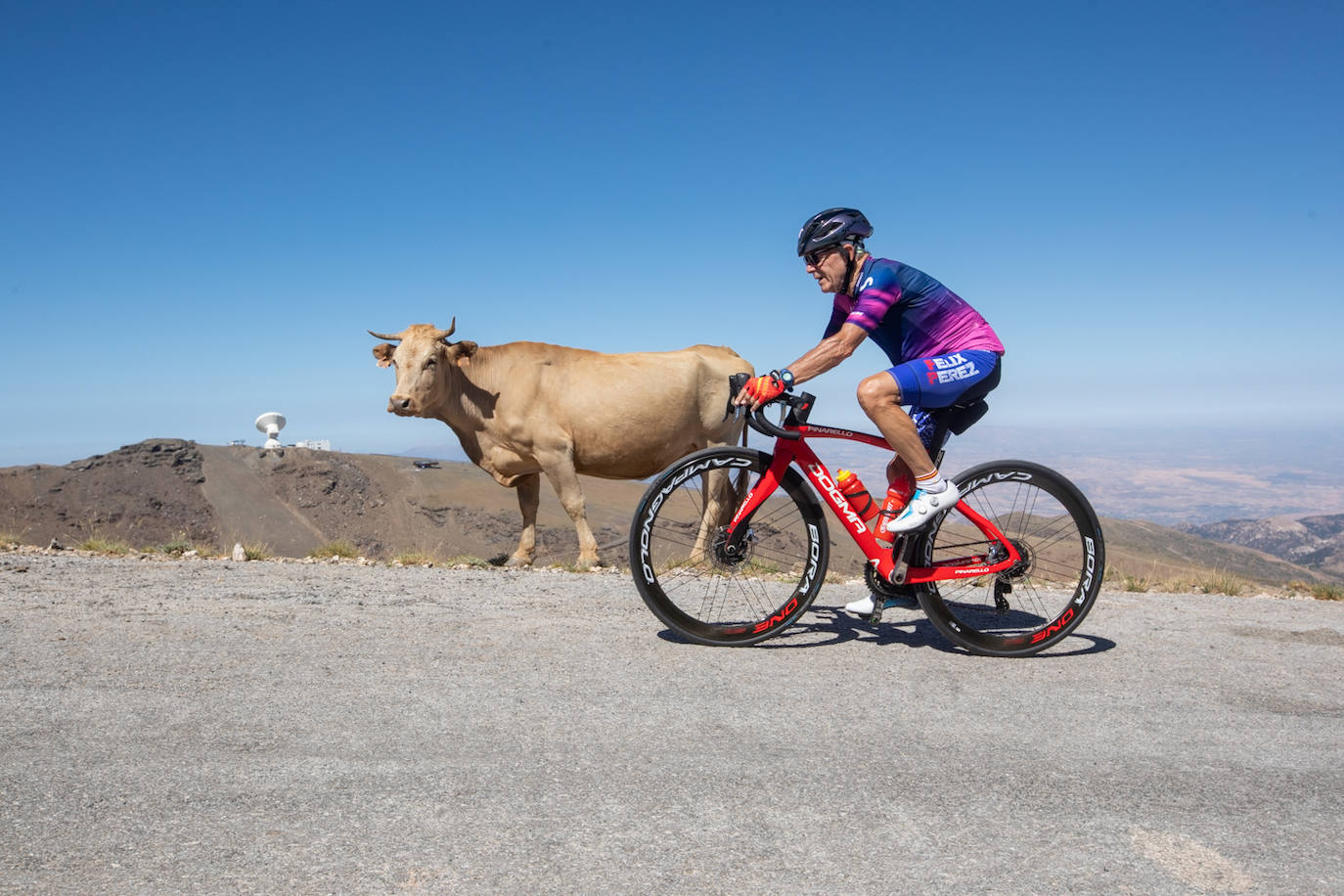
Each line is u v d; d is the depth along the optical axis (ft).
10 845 7.09
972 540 14.46
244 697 10.98
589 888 6.59
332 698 11.02
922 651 14.19
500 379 30.63
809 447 14.49
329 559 27.43
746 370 33.14
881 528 14.16
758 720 10.58
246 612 16.05
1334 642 15.62
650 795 8.30
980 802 8.36
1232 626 17.01
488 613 16.46
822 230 13.84
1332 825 8.08
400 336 31.27
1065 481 14.39
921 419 14.64
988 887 6.77
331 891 6.48
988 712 11.12
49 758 8.92
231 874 6.71
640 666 12.81
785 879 6.81
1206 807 8.39
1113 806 8.36
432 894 6.47
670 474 14.24
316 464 453.58
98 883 6.53
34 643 13.48
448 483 453.99
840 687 12.05
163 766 8.77
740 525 14.78
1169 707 11.50
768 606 16.76
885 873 6.96
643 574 14.23
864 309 13.65
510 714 10.55
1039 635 14.32
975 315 14.11
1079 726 10.67
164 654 12.93
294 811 7.81
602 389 30.58
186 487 426.10
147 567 22.22
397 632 14.70
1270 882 6.96
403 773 8.71
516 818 7.76
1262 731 10.66
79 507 394.11
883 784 8.73
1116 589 24.94
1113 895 6.70
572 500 30.96
